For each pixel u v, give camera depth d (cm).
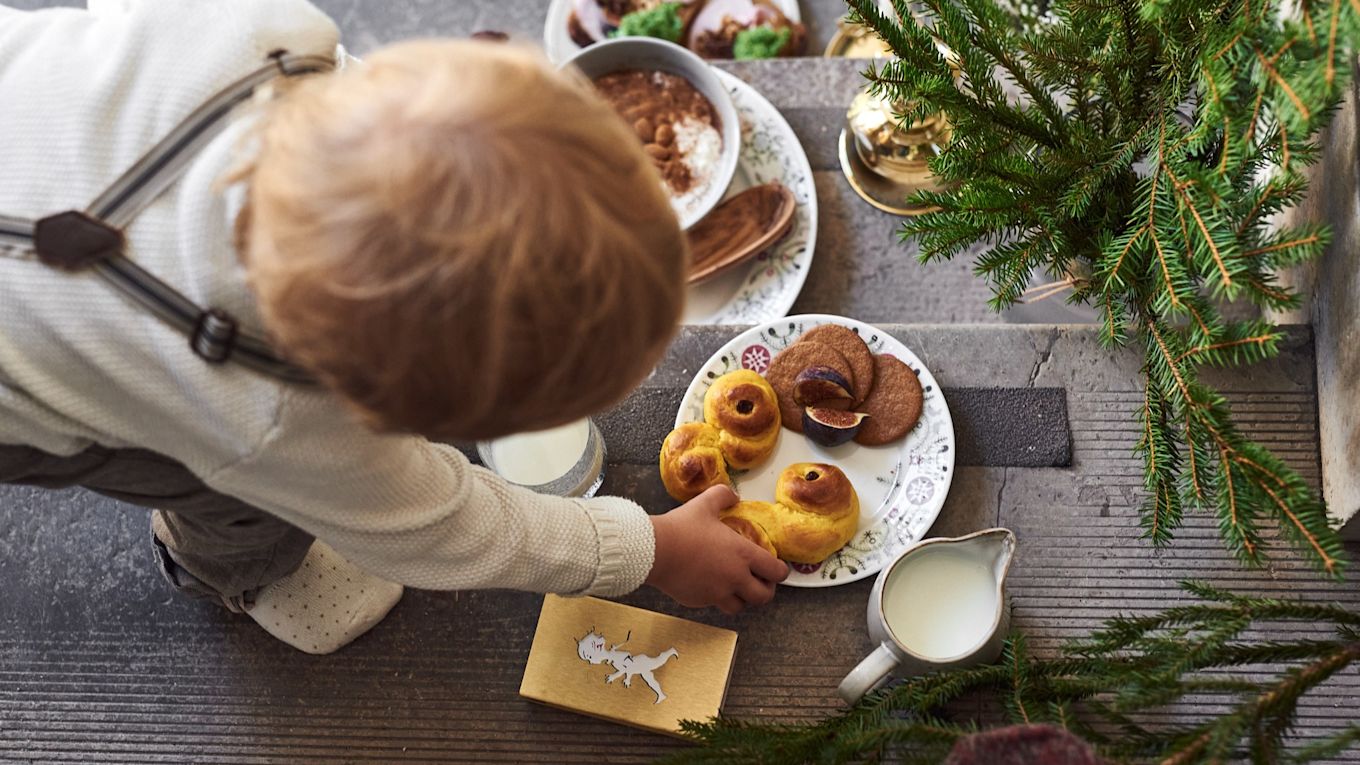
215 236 78
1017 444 113
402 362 72
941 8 103
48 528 116
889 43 104
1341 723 103
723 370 116
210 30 81
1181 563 108
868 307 135
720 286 135
